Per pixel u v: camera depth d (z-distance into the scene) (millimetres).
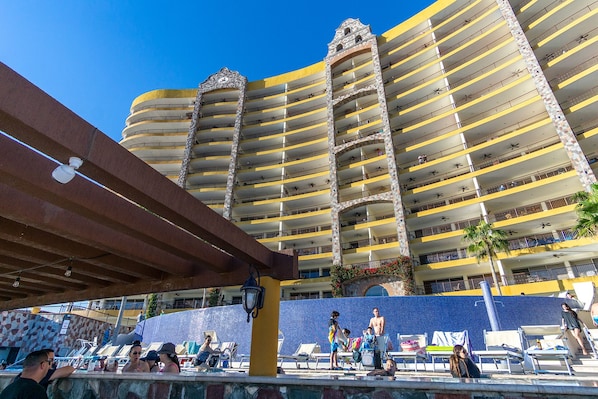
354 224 38188
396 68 41062
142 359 6504
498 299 14703
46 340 27984
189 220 4641
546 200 29594
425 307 15031
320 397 3721
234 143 46469
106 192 4484
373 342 8242
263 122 49719
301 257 35844
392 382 3488
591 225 21719
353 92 42156
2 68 2973
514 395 3111
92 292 8469
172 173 50031
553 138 30484
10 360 26016
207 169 48188
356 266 32844
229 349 13203
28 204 4449
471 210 31406
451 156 33062
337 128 43781
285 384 3889
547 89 29141
